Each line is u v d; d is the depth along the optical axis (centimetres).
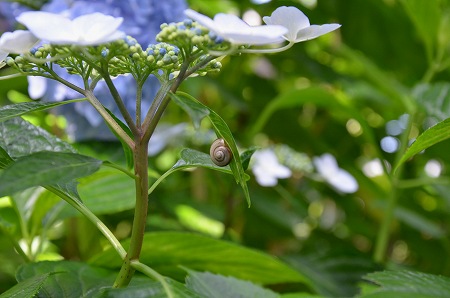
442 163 132
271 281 75
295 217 119
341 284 91
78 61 51
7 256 95
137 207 51
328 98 94
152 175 76
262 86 124
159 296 51
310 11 123
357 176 115
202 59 51
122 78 81
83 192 80
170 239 69
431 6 98
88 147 85
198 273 66
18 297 54
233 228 118
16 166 47
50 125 99
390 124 128
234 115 122
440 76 129
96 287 63
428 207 158
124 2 80
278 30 46
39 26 44
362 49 133
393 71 138
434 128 57
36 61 48
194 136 103
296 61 123
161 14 81
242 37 45
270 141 133
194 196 117
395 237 134
